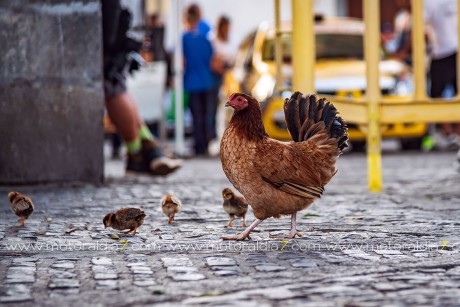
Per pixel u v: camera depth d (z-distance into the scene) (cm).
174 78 2306
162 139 2328
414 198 1164
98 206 1092
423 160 1906
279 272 684
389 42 2883
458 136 2252
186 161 2045
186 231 891
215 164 1923
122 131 1500
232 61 2408
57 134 1320
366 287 629
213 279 662
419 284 637
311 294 608
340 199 1152
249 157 802
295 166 807
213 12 3694
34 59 1304
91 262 730
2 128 1300
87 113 1340
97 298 609
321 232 880
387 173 1575
